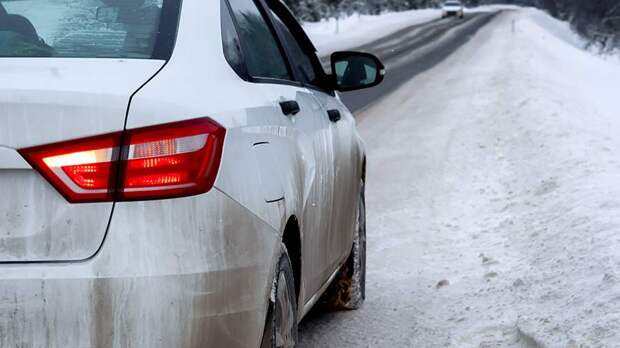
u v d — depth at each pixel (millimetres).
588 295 7684
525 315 7703
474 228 11992
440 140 21500
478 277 9312
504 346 7109
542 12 147375
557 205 12016
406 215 13086
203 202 4180
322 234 6457
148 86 4293
